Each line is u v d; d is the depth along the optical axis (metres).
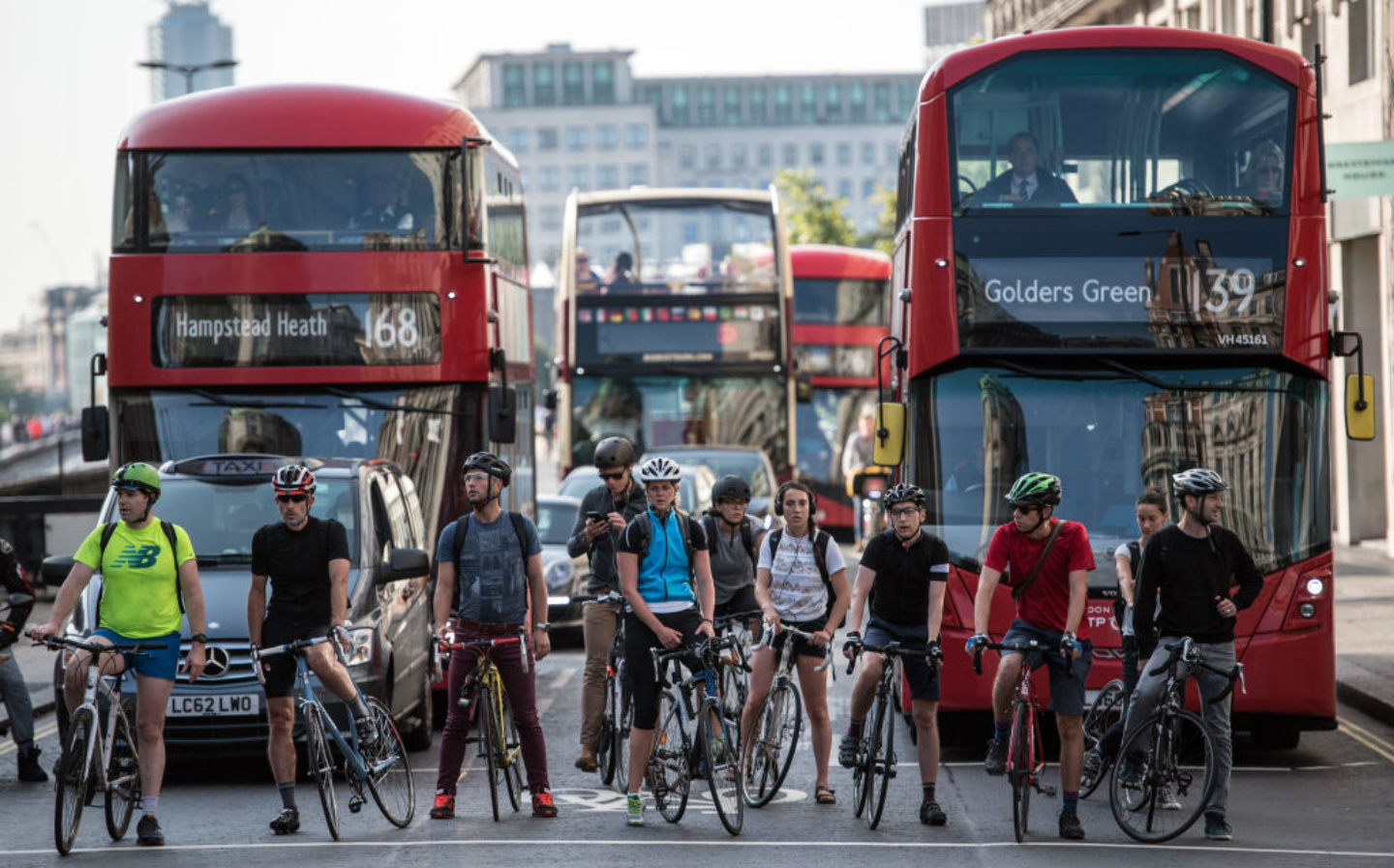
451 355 27.58
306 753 21.72
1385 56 47.06
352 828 18.25
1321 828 17.95
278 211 27.66
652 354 49.75
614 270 50.12
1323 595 21.81
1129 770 17.42
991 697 22.00
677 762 17.91
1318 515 22.00
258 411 27.39
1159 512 19.75
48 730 26.67
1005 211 22.42
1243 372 22.25
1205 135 22.47
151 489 17.70
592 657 20.89
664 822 18.23
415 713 23.89
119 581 17.62
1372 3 49.06
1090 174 22.47
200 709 20.78
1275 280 22.20
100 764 17.36
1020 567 17.56
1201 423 22.14
